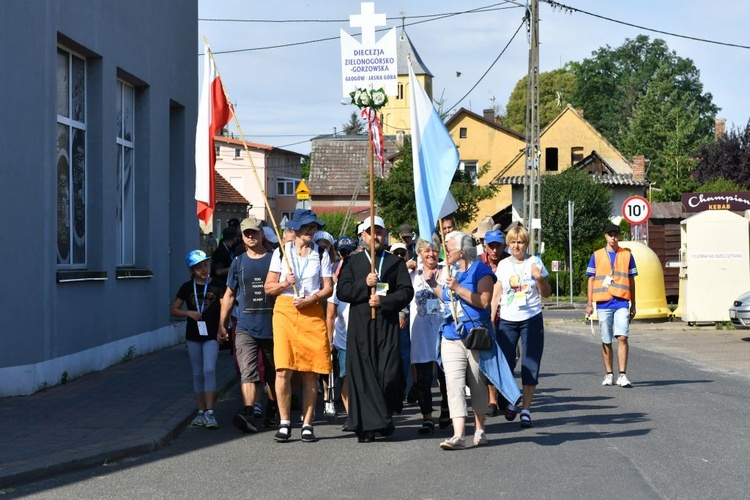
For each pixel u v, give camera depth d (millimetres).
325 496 7598
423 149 10789
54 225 13484
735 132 64688
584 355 18719
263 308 10641
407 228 13484
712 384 14242
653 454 9125
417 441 10109
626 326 14023
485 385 9695
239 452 9531
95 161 15711
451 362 9586
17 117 12734
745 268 24312
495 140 73250
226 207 62688
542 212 52344
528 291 10969
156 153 19109
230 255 15805
